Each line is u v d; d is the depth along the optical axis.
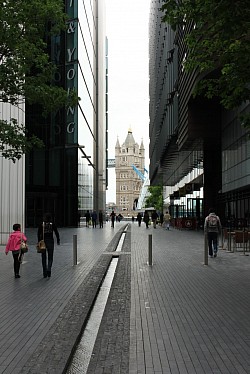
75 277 12.85
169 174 72.00
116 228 51.38
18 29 13.49
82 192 52.28
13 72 13.89
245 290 10.83
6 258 17.78
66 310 8.69
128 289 11.03
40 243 12.81
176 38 36.78
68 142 48.09
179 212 67.06
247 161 27.02
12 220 23.70
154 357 6.08
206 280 12.29
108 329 7.51
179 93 37.62
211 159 39.88
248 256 18.19
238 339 6.88
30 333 7.23
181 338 6.96
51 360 5.82
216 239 18.00
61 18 14.35
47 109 14.70
